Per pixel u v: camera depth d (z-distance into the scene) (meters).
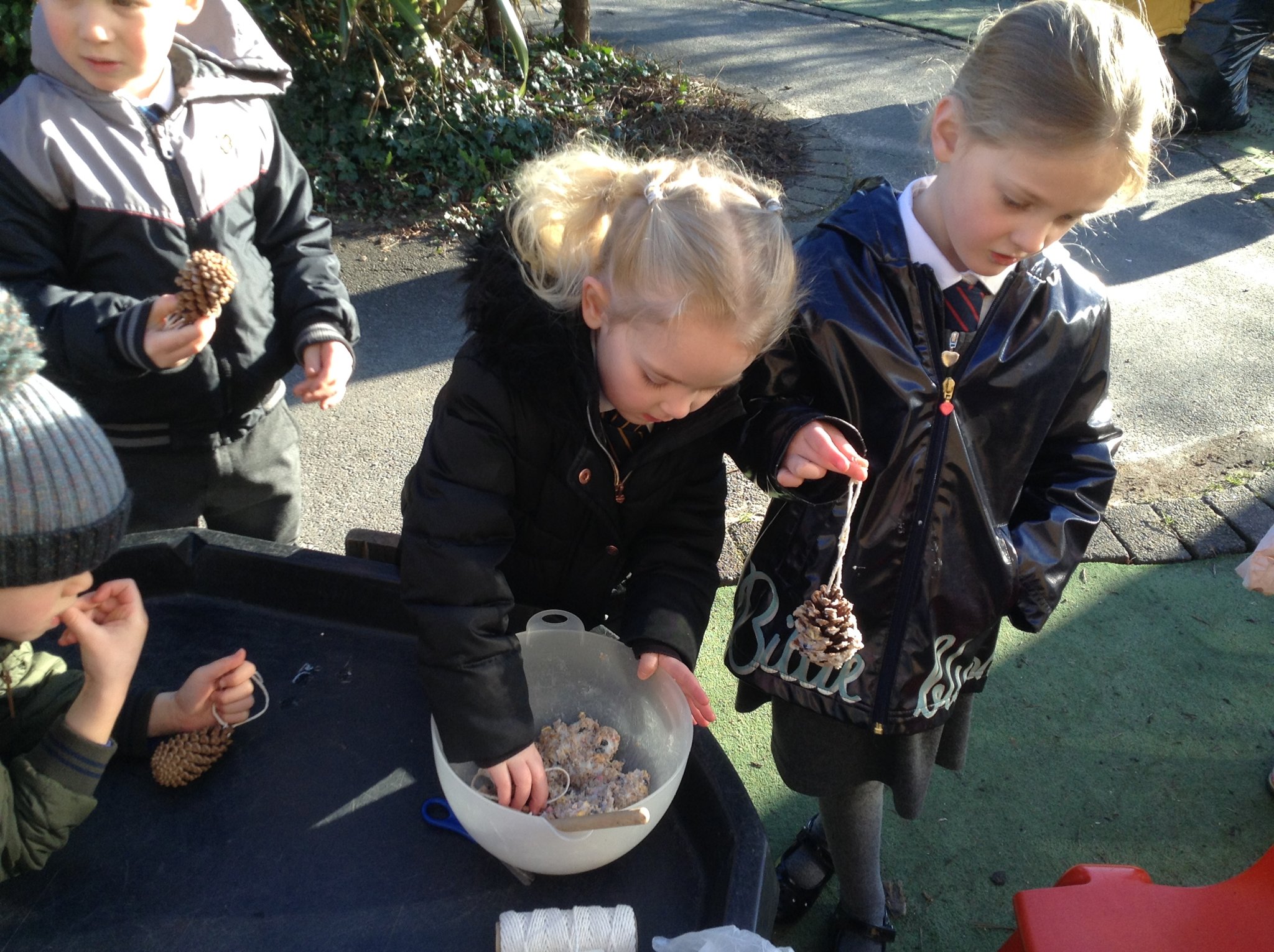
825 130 5.93
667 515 1.43
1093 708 2.33
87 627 1.05
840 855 1.68
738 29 7.96
